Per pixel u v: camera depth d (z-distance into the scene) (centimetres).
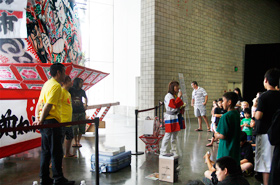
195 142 709
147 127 591
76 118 593
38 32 691
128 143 691
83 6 1191
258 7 1958
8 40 618
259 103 320
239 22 1730
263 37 2047
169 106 511
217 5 1520
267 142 331
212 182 311
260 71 1714
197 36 1374
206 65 1442
